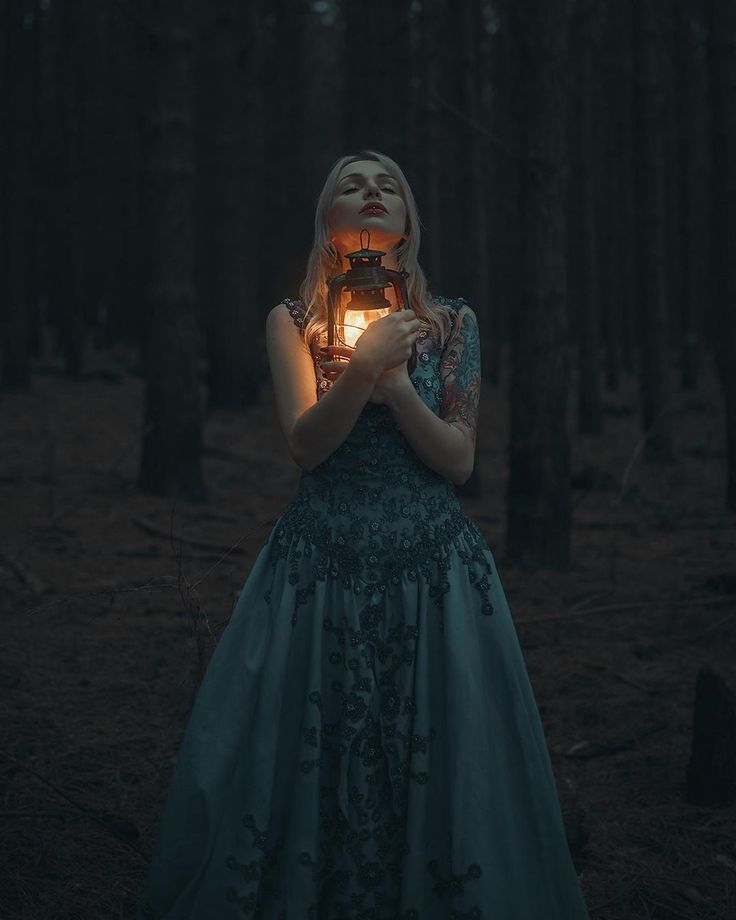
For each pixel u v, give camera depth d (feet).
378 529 7.16
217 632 14.93
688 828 10.12
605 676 14.23
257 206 61.36
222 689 7.27
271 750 7.04
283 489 28.78
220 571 19.49
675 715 12.87
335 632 7.12
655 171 34.14
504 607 7.40
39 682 13.38
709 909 8.87
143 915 7.22
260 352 65.00
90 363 60.90
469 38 33.99
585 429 41.78
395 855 7.08
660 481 29.84
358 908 7.01
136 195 62.28
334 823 7.07
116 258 69.26
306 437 6.97
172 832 7.14
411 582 7.14
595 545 22.66
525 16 19.42
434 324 7.69
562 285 19.81
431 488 7.35
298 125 58.03
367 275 7.02
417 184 31.53
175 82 26.37
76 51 56.29
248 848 6.95
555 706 13.12
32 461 29.94
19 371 44.80
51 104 63.46
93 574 18.76
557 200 19.58
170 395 26.35
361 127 37.32
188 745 7.22
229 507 26.09
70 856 9.29
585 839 9.48
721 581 18.08
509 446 20.42
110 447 33.86
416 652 7.12
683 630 16.25
